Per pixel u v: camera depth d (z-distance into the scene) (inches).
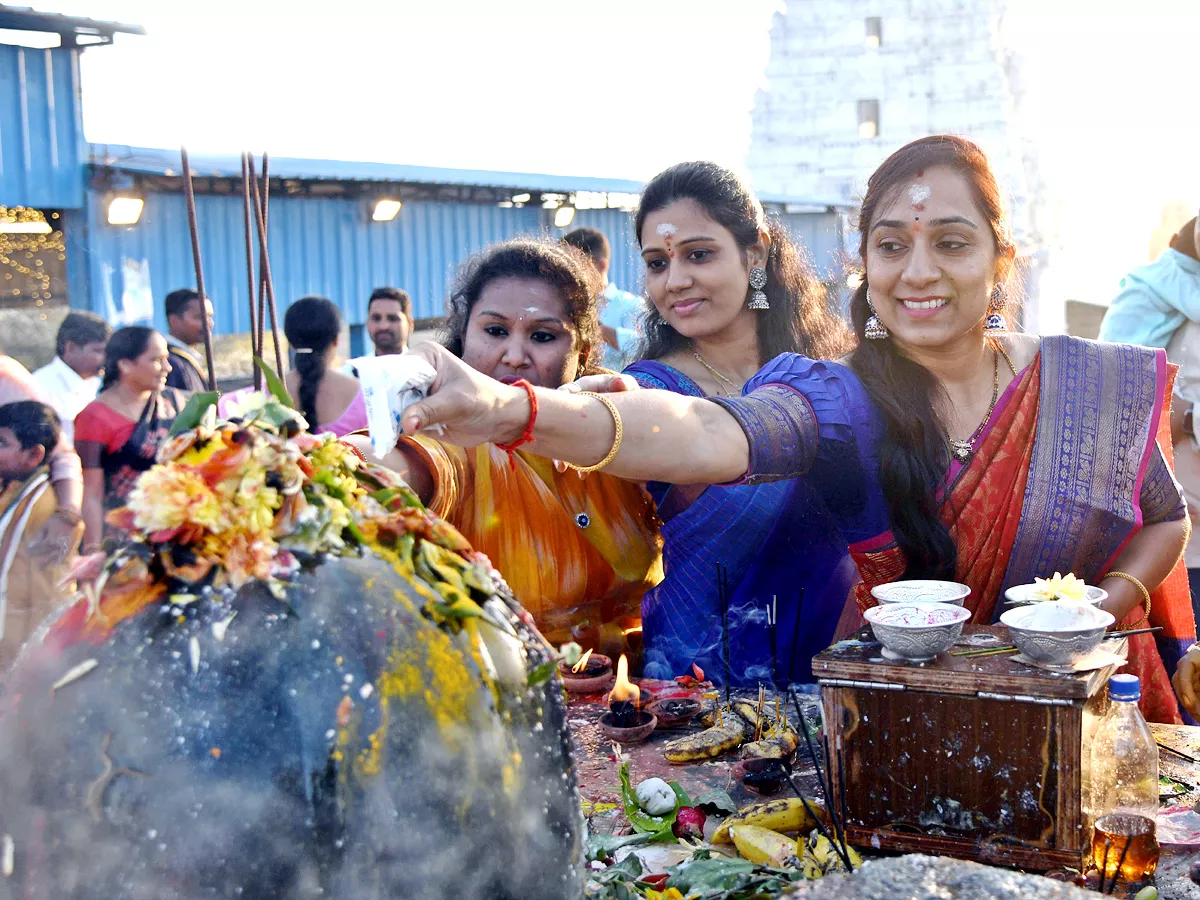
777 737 70.8
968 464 81.5
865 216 80.9
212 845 36.1
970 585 83.0
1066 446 80.9
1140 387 82.1
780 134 663.1
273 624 38.6
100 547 41.6
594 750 75.2
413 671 39.6
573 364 90.0
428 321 346.3
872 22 648.4
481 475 85.4
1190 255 165.6
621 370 111.3
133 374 151.4
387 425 49.3
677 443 66.6
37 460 130.9
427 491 77.9
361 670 38.5
